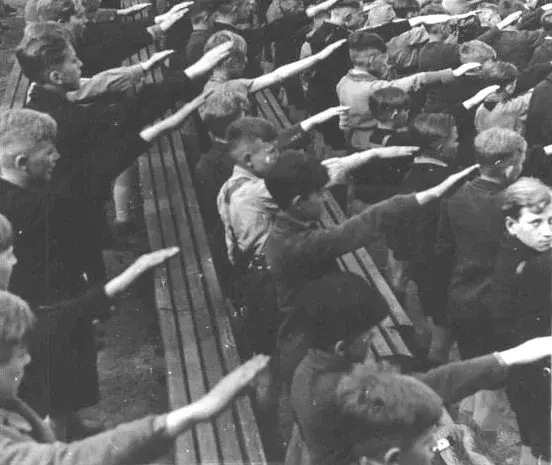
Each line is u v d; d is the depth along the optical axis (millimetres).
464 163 7977
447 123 6828
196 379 5621
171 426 3281
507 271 5574
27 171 5086
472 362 4121
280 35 9016
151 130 5559
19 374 3727
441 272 6605
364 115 8336
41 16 7582
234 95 6758
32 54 5711
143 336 7328
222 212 6012
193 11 8766
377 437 3475
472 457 4402
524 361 4141
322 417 4152
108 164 5414
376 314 4348
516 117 8391
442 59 9109
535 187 5441
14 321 3666
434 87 8258
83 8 7719
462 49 8641
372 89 8219
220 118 6875
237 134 5887
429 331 7395
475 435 5512
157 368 7004
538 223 5438
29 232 5137
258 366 3371
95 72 8031
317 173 4844
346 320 4281
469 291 5879
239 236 5910
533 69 8617
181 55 10164
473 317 5863
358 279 4434
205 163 7117
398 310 6785
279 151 5949
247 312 5922
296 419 4750
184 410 3312
